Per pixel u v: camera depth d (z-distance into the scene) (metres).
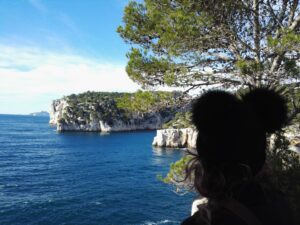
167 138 119.25
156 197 45.28
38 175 66.88
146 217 36.56
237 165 1.29
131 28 10.30
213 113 1.31
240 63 8.15
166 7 9.83
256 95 1.57
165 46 9.14
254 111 1.47
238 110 1.33
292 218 1.34
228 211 1.25
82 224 34.69
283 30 8.37
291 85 7.89
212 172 1.30
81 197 46.34
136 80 10.16
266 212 1.26
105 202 43.19
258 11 9.30
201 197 1.43
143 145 128.38
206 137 1.31
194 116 1.36
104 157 94.56
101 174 66.38
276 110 1.53
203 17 8.70
